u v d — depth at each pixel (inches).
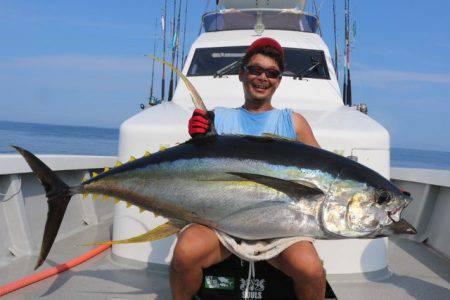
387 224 59.4
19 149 67.9
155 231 65.7
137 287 81.3
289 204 58.9
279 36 130.2
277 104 109.6
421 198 133.5
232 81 119.6
